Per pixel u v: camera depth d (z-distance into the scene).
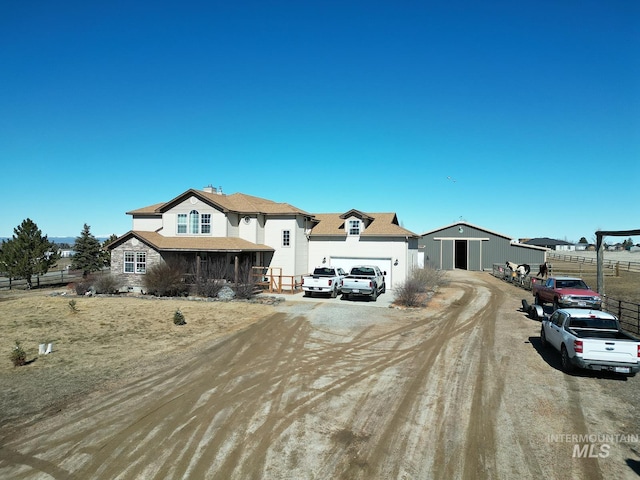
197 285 25.14
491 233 47.84
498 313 20.27
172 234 30.12
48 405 8.59
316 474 5.93
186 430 7.37
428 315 19.44
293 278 27.36
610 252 96.31
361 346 13.49
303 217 31.75
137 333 15.46
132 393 9.27
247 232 30.17
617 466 6.17
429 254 49.94
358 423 7.64
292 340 14.30
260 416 7.97
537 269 45.84
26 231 32.09
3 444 6.91
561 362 11.34
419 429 7.39
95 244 43.97
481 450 6.64
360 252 31.53
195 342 14.05
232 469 6.06
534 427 7.50
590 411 8.25
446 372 10.74
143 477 5.86
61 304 22.03
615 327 11.31
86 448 6.74
